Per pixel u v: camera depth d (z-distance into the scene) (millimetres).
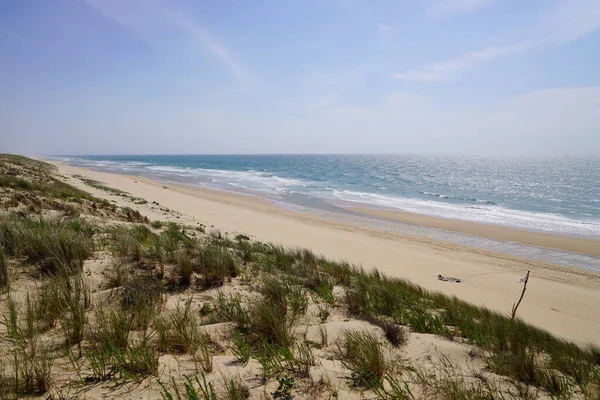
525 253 15867
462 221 22156
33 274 4230
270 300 4543
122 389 2248
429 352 3691
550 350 4871
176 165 91438
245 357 2891
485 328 5164
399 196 33344
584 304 10062
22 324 2969
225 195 31047
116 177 42031
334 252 14383
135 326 3277
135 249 5598
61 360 2529
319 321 4281
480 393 2869
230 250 7840
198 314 3973
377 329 4129
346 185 42312
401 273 12156
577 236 18797
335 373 2846
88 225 7527
